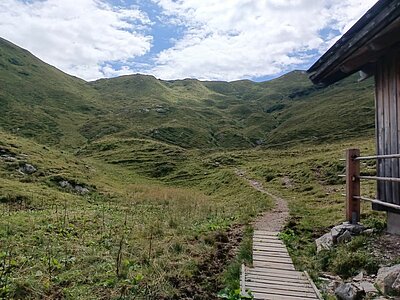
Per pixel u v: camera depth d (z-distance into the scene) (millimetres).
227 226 14820
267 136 118875
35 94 143875
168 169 64500
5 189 29109
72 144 102625
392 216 9812
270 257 10469
